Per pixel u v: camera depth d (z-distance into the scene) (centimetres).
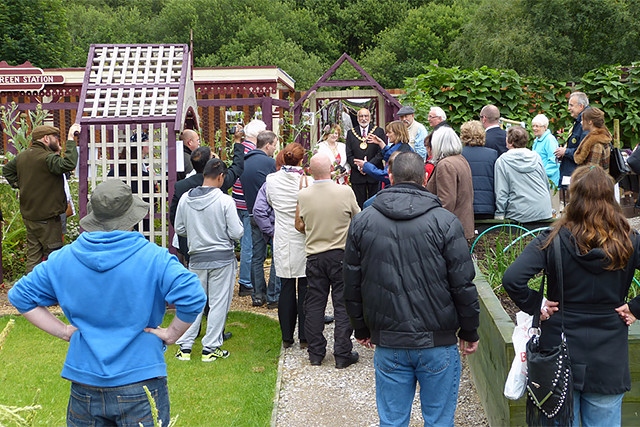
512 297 339
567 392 324
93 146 789
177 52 849
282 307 654
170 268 313
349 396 546
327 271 600
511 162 710
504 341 396
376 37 5047
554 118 1275
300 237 643
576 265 328
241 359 634
